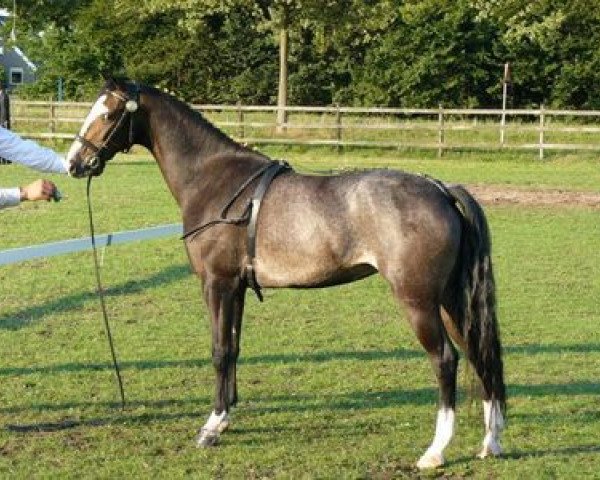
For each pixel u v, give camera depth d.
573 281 13.26
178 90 53.22
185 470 6.54
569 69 46.12
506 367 9.19
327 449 6.97
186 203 7.25
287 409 7.92
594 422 7.60
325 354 9.59
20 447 7.02
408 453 6.88
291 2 36.00
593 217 19.28
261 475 6.48
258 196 6.94
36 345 9.81
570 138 32.50
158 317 11.07
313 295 12.27
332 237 6.65
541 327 10.73
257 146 32.56
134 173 26.22
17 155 6.43
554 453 6.90
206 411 7.86
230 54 52.62
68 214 18.59
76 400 8.11
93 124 7.26
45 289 12.34
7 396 8.20
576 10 45.88
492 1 43.94
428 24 46.06
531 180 25.61
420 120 39.41
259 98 52.22
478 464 6.68
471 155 31.30
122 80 7.31
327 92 51.25
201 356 9.49
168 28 52.00
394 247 6.47
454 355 6.55
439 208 6.50
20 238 15.82
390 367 9.16
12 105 33.22
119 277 13.16
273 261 6.88
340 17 36.97
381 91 47.12
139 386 8.51
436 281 6.48
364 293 12.43
